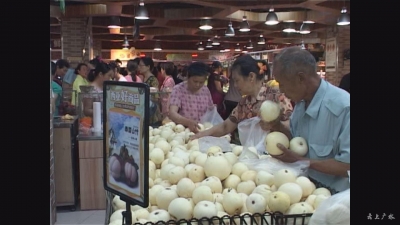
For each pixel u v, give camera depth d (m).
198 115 3.24
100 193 4.30
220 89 4.10
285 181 1.50
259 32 16.50
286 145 1.72
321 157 1.69
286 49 1.74
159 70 6.78
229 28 12.05
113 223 1.40
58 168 4.27
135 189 1.24
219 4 9.50
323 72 14.74
